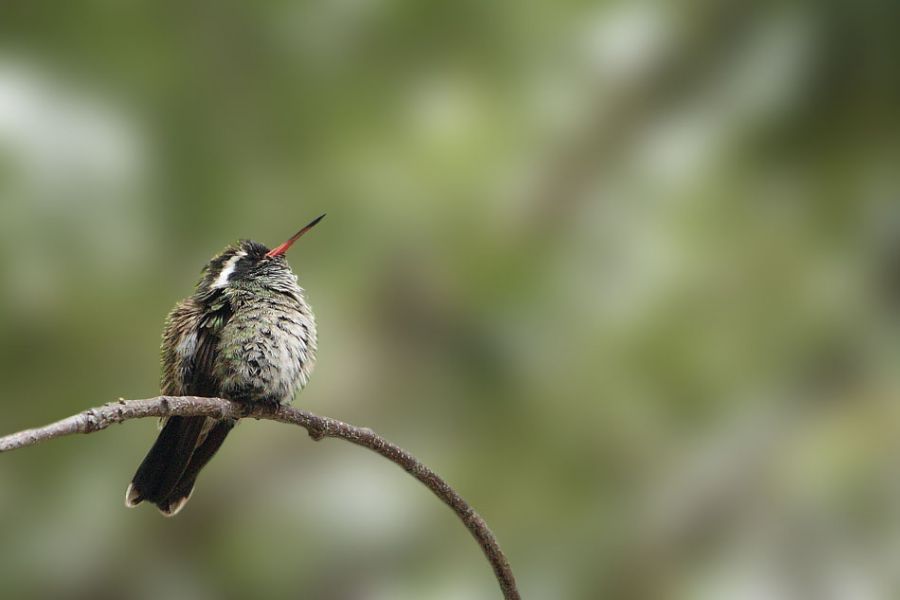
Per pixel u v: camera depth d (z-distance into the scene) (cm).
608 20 1079
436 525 989
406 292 1035
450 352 1030
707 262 1043
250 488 995
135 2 995
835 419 973
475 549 977
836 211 1037
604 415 1013
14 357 957
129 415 523
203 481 990
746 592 912
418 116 1060
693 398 1016
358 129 1045
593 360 1021
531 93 1077
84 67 991
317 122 1038
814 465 943
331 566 967
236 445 1007
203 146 1009
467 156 1050
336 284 1037
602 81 1084
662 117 1077
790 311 1026
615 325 1024
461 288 1030
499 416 1020
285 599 959
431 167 1046
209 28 1016
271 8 1024
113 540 956
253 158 1030
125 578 949
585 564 967
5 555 934
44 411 966
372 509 977
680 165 1062
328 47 1043
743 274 1040
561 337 1023
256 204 1027
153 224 990
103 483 962
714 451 988
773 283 1033
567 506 996
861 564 900
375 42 1052
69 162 959
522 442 1016
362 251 1033
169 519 970
